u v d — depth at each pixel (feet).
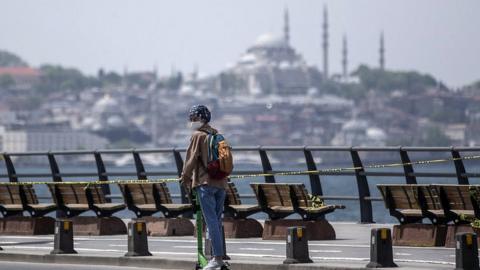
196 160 86.74
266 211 116.88
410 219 107.45
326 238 114.52
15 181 160.35
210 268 86.17
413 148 126.93
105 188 152.15
